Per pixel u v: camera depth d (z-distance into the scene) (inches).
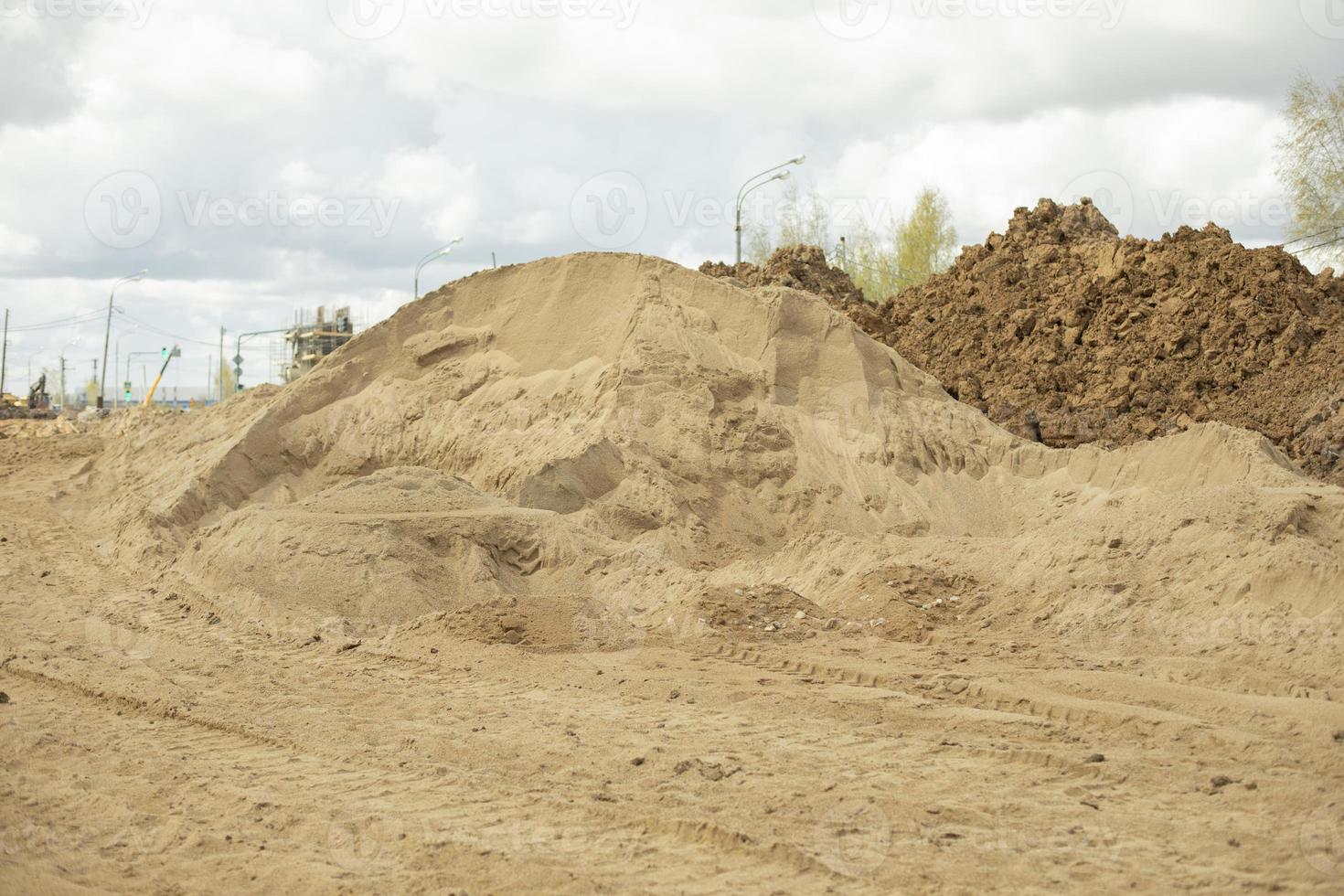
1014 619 526.0
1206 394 965.8
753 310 940.0
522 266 1058.1
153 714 410.0
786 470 848.3
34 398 3356.3
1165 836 268.7
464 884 248.2
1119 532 556.4
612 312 976.3
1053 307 1082.7
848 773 322.3
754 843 265.3
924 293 1222.3
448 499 734.5
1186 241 1061.8
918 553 624.4
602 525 769.6
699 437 853.8
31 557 792.3
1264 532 507.2
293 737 374.0
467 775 327.3
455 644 522.9
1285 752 324.5
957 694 414.3
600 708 409.1
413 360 1039.0
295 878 253.4
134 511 877.2
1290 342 950.4
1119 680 406.9
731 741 359.9
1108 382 1010.7
